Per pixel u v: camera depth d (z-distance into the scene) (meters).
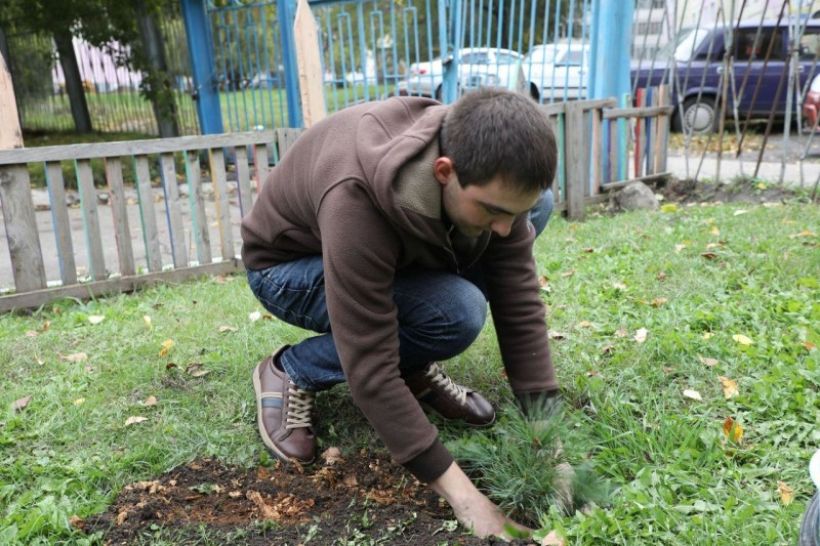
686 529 1.72
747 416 2.24
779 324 2.90
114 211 4.14
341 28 7.91
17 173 3.85
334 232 1.67
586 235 4.77
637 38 11.25
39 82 12.35
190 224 6.85
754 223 4.63
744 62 11.07
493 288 2.10
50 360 3.06
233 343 3.09
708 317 2.96
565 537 1.70
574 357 2.73
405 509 1.95
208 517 1.97
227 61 9.20
